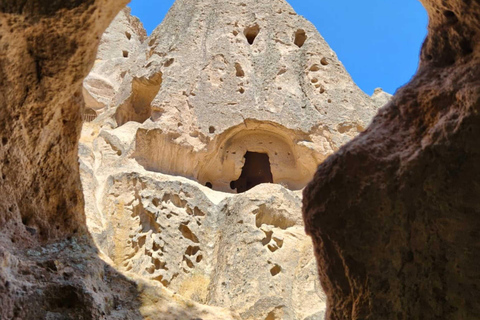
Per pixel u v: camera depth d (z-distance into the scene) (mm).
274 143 12078
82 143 11148
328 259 4305
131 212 9469
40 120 4902
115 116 13141
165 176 10125
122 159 10773
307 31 14164
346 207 4137
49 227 5461
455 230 3693
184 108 11656
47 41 4402
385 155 4102
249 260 8742
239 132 11969
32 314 4352
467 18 3867
